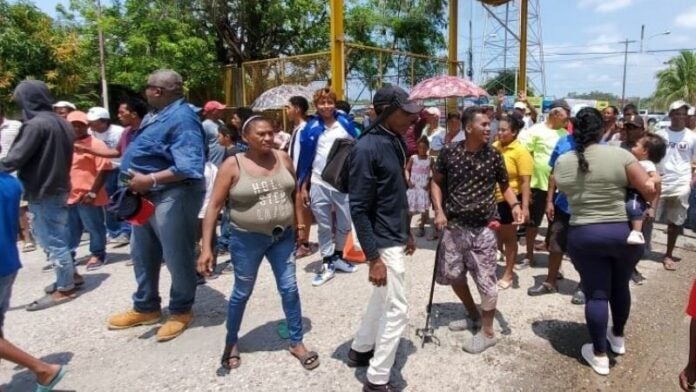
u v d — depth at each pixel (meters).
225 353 3.50
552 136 5.51
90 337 4.09
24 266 6.17
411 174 7.07
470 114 3.68
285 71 10.95
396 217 2.98
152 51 14.36
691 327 2.65
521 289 5.02
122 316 4.24
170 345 3.91
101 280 5.51
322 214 5.27
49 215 4.69
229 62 17.25
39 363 3.12
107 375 3.49
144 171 3.84
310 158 5.34
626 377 3.46
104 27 14.75
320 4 17.03
